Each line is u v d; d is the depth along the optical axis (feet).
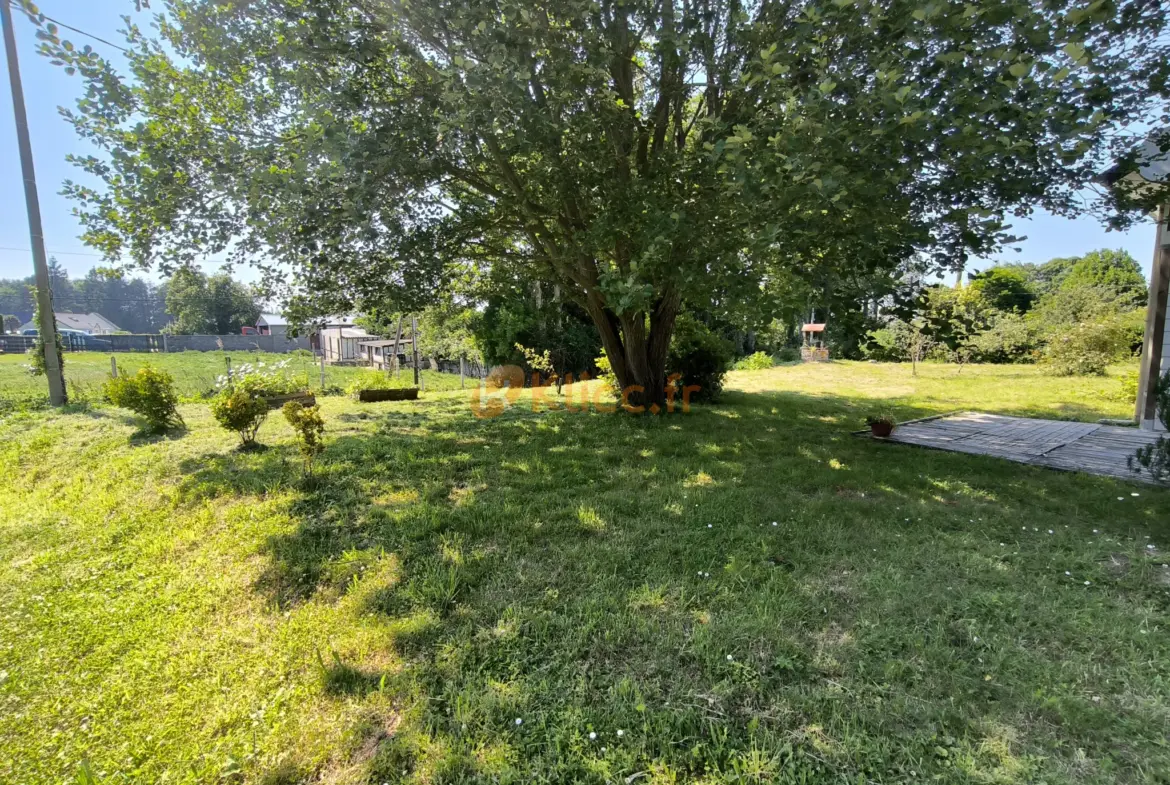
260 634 7.90
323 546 10.75
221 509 12.97
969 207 12.21
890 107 9.89
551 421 24.54
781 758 5.28
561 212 21.61
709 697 6.15
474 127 13.57
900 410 29.76
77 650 7.71
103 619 8.48
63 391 30.76
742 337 82.17
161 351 101.50
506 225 22.99
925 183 12.82
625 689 6.27
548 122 13.76
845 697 6.07
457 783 5.16
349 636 7.65
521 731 5.74
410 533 11.08
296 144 15.23
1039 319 56.75
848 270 13.73
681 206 16.19
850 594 8.36
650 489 13.97
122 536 11.91
